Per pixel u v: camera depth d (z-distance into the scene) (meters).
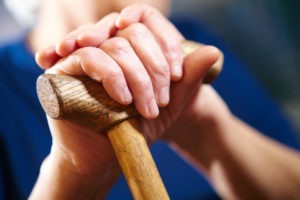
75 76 0.34
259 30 1.39
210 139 0.47
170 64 0.37
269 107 0.72
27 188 0.63
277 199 0.52
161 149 0.66
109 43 0.35
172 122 0.40
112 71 0.33
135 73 0.34
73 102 0.33
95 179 0.38
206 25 1.35
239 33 1.38
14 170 0.64
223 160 0.48
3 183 0.63
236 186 0.50
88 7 0.60
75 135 0.35
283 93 1.42
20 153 0.64
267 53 1.41
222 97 0.70
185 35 0.76
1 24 0.94
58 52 0.35
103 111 0.34
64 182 0.38
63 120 0.35
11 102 0.66
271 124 0.71
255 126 0.70
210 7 1.34
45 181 0.39
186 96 0.38
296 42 1.43
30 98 0.66
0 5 0.94
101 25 0.37
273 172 0.52
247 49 1.40
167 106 0.38
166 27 0.38
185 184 0.65
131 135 0.34
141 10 0.38
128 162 0.34
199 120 0.44
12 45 0.71
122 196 0.63
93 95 0.33
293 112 1.35
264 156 0.52
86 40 0.35
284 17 1.40
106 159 0.37
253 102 0.71
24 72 0.67
